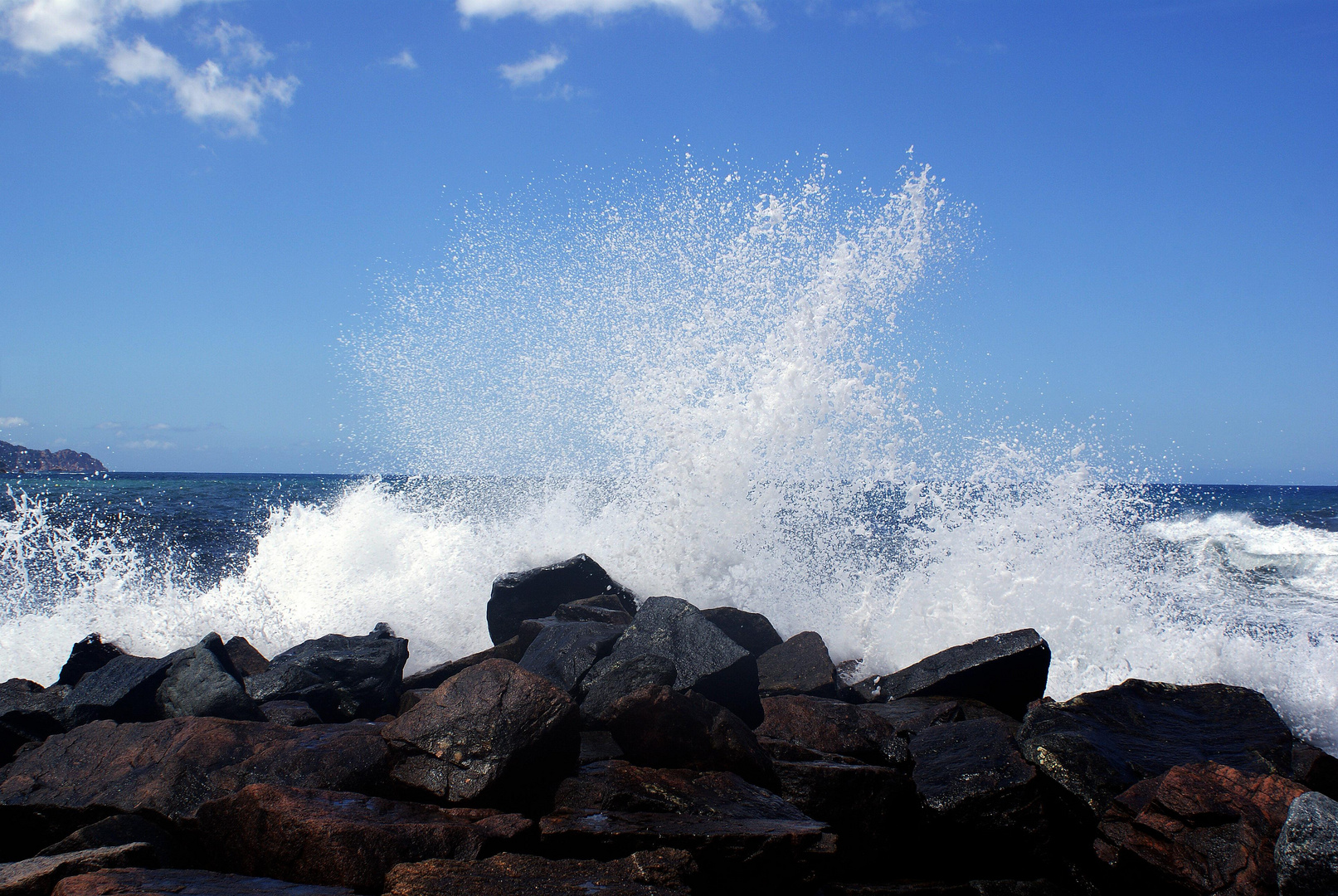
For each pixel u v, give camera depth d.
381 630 7.38
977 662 5.82
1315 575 13.60
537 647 5.66
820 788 3.90
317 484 45.22
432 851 3.04
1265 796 3.56
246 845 3.17
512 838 3.18
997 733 4.52
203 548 13.92
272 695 5.58
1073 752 4.13
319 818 3.09
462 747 3.56
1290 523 21.92
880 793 3.96
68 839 3.32
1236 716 4.87
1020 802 3.99
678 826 3.32
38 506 11.87
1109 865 3.67
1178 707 5.00
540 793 3.64
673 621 5.26
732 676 4.92
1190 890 3.40
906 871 4.00
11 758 4.83
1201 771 3.73
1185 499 36.84
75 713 5.05
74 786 3.88
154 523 17.05
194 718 4.32
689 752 3.89
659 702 3.90
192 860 3.50
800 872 3.28
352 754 3.81
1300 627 9.45
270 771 3.76
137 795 3.71
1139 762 4.23
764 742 4.37
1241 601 10.92
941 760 4.38
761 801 3.66
